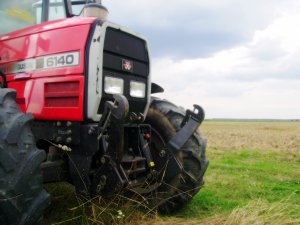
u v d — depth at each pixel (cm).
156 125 381
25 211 230
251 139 1819
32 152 237
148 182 342
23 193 227
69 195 379
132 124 333
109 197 319
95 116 291
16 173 225
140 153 339
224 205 425
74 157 299
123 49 315
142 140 341
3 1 381
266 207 331
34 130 321
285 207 333
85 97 289
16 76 329
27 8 392
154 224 320
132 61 325
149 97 347
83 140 292
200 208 407
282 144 1503
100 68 289
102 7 317
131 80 325
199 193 475
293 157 1014
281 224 305
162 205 370
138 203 338
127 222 317
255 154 1062
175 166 337
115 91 307
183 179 366
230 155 1012
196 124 342
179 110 397
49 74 307
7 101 247
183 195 371
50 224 307
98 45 289
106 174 285
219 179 596
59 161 308
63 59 300
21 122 238
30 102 318
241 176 632
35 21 394
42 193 241
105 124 279
